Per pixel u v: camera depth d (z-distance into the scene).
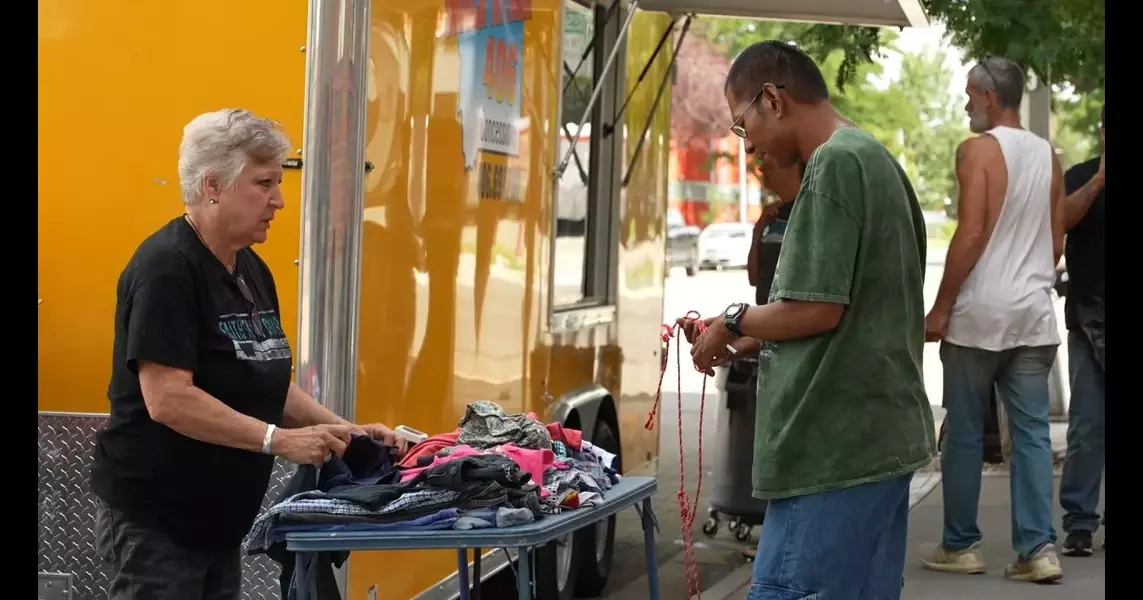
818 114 3.86
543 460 4.01
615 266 7.44
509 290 5.71
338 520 3.57
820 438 3.66
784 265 3.66
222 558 3.86
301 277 4.28
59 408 4.44
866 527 3.69
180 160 3.70
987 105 7.22
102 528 3.81
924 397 3.83
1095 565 7.38
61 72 4.42
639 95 7.87
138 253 3.64
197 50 4.36
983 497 9.54
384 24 4.53
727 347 4.11
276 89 4.31
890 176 3.70
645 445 8.24
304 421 4.14
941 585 6.96
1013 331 6.92
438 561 5.09
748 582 7.36
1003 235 6.93
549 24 6.07
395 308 4.67
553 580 6.02
